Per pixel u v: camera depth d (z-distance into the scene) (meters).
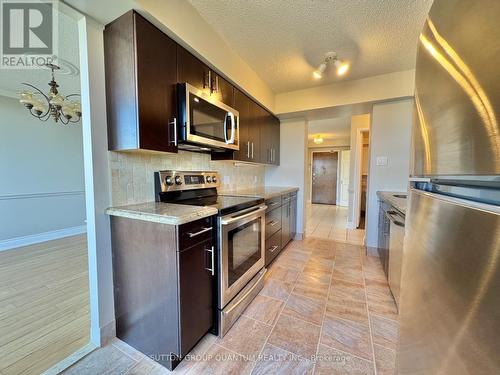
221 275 1.48
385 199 2.21
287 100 3.13
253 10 1.59
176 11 1.45
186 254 1.23
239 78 2.22
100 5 1.20
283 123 3.67
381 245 2.60
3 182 3.14
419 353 0.66
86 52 1.29
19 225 3.29
